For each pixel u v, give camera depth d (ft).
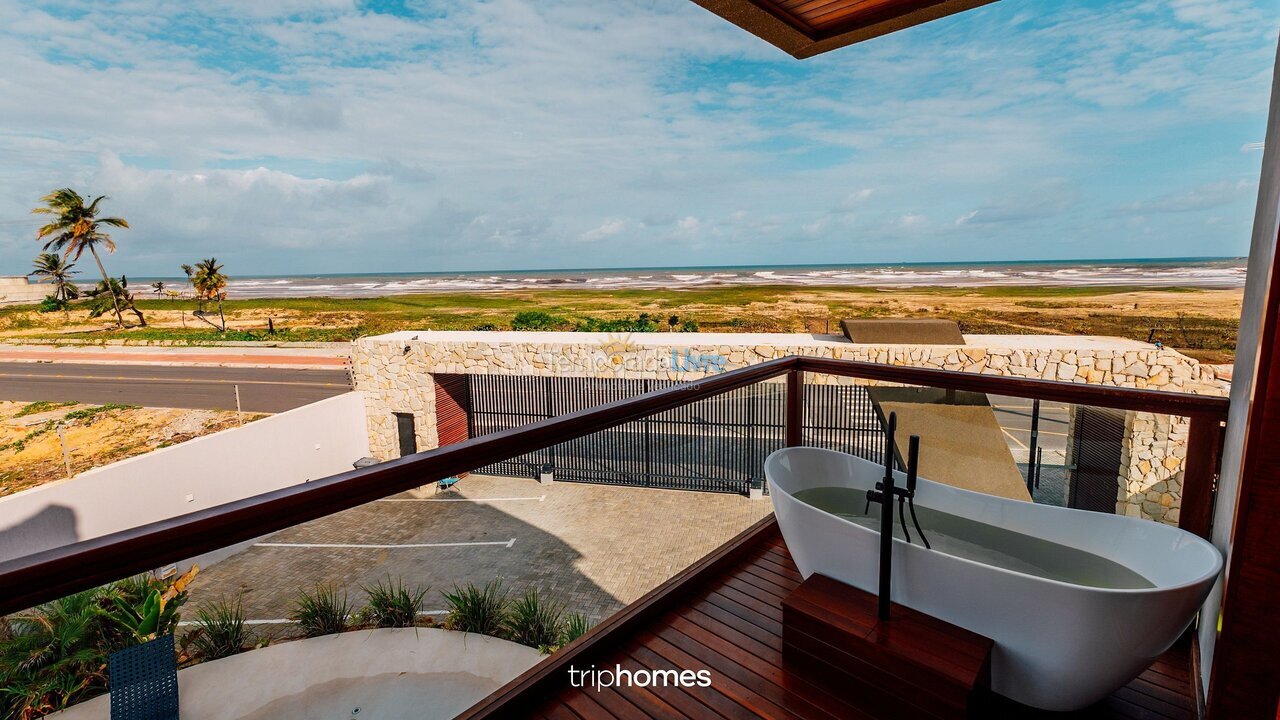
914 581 5.89
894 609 6.03
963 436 9.62
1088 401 7.29
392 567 14.42
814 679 6.07
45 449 57.57
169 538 3.25
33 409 69.51
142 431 61.16
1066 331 122.72
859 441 18.12
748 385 8.76
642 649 6.73
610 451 34.22
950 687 5.00
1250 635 4.07
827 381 18.16
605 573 20.84
